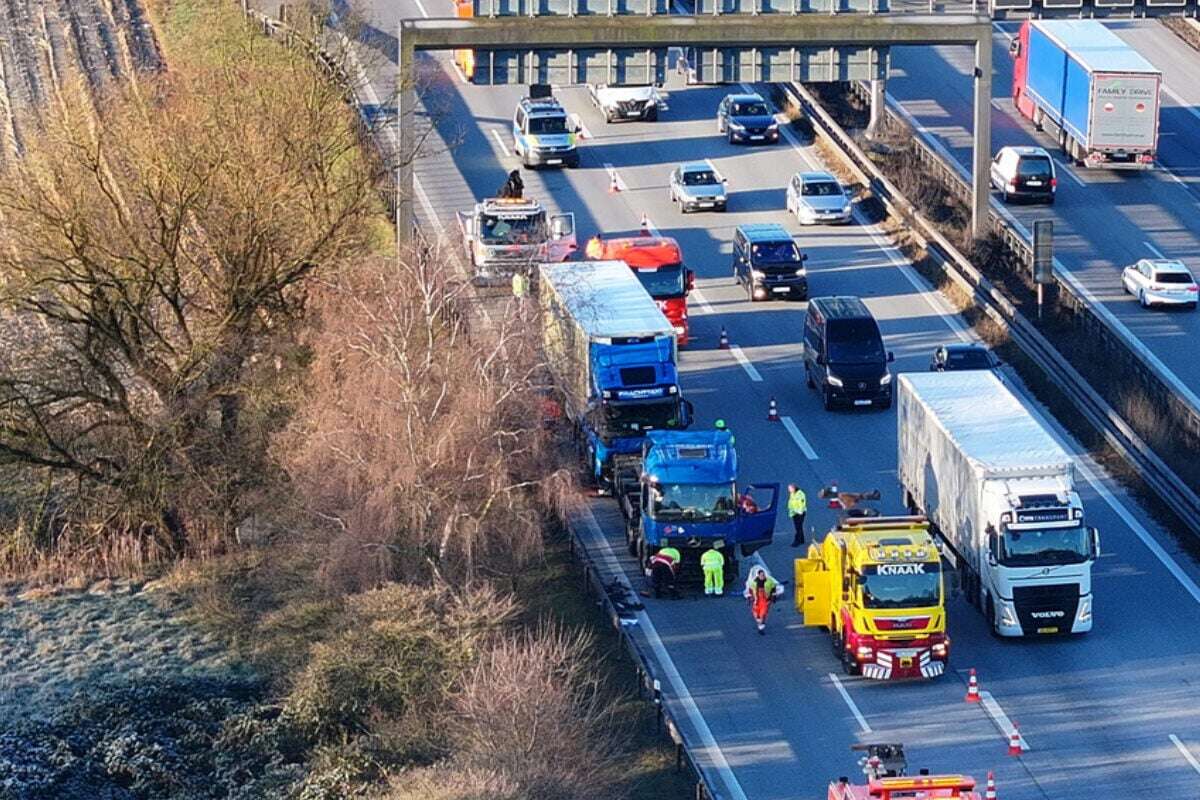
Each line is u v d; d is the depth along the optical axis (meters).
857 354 177.12
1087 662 136.62
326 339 154.25
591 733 125.00
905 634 132.75
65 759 126.69
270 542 157.12
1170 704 130.75
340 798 120.19
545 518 153.00
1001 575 137.62
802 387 183.25
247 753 128.62
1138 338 188.12
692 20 197.62
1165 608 144.25
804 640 140.62
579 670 133.88
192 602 151.25
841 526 138.00
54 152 160.75
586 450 165.88
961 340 191.50
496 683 122.44
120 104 169.62
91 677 139.88
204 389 160.25
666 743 126.12
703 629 142.12
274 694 136.50
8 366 157.50
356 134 198.25
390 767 123.25
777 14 199.25
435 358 147.75
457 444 143.88
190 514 160.00
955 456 144.38
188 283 164.50
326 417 146.50
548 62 198.00
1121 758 124.25
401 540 142.75
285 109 169.50
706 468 146.75
